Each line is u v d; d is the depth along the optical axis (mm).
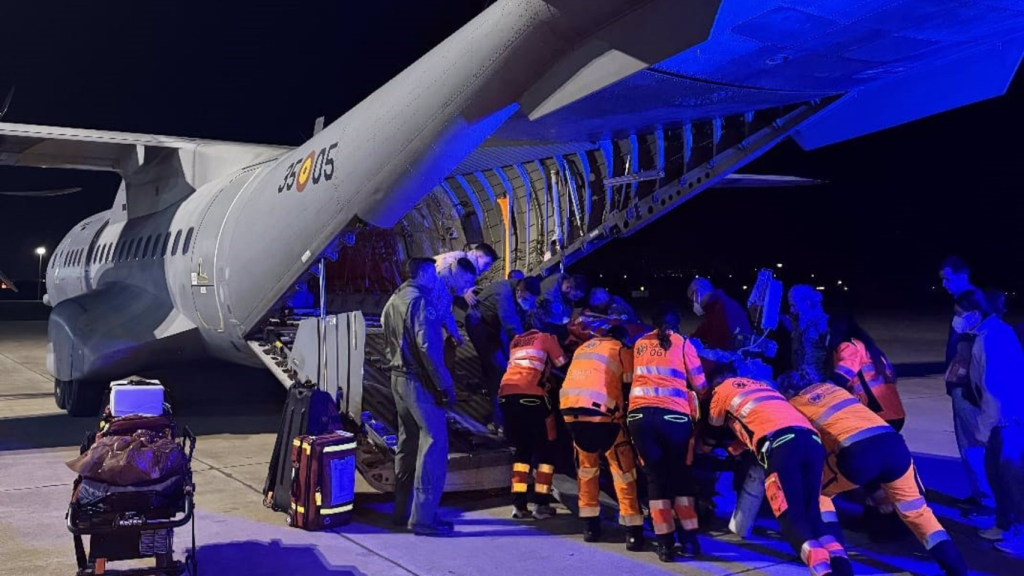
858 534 5340
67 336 9328
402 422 5383
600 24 4855
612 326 5406
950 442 7910
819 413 4402
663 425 4652
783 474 4133
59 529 5234
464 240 9602
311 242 6680
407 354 5215
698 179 6867
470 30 5660
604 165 7836
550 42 5156
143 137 10602
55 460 7336
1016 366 5035
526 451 5574
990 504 5551
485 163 8102
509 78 5430
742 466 5320
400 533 5242
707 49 4645
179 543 4980
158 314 9484
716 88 5379
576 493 5898
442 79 5746
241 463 7246
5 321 29688
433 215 9727
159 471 3746
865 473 4246
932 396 10750
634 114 6102
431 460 5180
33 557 4680
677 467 4777
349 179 6344
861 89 5547
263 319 7426
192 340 9070
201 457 7504
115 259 11812
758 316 5285
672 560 4746
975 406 5203
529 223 8883
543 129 6363
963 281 5441
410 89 5988
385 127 6105
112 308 9914
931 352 16422
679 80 5168
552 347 5543
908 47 4633
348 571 4523
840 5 4023
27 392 11945
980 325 5188
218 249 7953
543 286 8430
